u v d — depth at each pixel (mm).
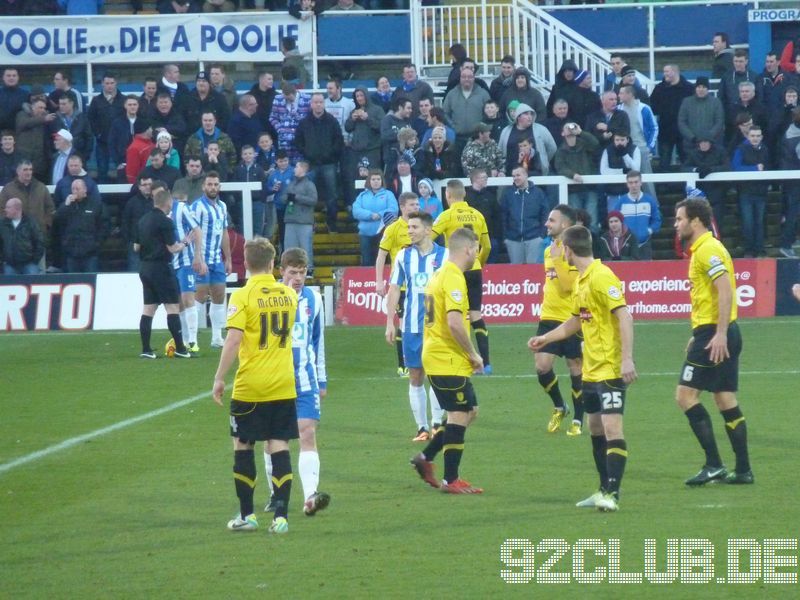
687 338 54812
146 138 64875
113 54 75250
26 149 66000
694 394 28703
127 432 36406
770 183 66438
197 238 51938
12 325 60969
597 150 64125
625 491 28078
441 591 20500
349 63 82250
